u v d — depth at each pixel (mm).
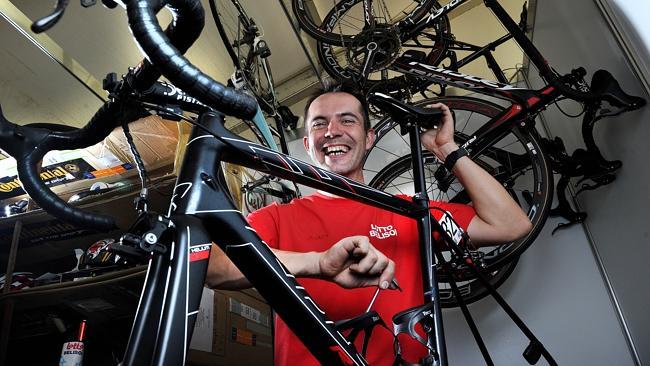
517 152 2045
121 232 1937
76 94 1764
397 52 1918
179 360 373
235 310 1525
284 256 659
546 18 1951
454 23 3002
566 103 1885
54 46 1521
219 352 1359
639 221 1425
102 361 1701
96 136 578
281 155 649
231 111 430
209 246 460
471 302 1719
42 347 1849
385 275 625
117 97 518
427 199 877
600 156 1537
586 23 1539
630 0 1246
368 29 1987
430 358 663
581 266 1782
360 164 1275
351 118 1280
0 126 514
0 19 1424
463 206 1094
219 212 498
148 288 423
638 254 1456
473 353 1755
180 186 510
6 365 1823
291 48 2531
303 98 2859
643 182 1369
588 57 1590
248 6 2232
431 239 833
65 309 1596
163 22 1693
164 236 440
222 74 2344
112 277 1411
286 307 524
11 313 1524
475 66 2836
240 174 2033
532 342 994
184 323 390
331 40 2131
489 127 1650
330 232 1030
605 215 1666
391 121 1910
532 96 1577
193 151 540
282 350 870
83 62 1770
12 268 1687
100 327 1613
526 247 1561
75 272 1606
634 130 1386
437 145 1067
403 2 2889
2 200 1933
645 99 1304
